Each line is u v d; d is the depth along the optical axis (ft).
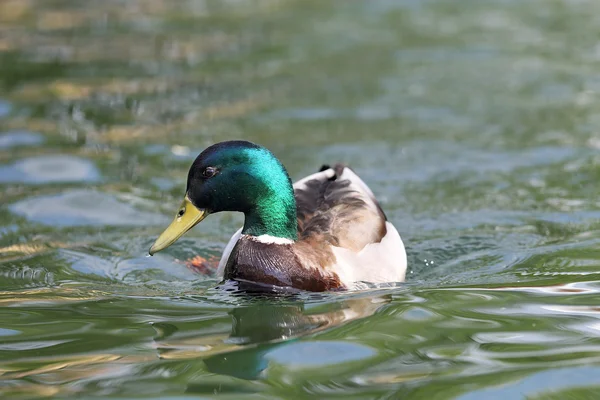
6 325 27.68
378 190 42.88
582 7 78.28
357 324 27.43
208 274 33.73
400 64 63.46
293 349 25.49
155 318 28.32
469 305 29.01
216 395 22.48
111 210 40.24
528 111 53.57
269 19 76.48
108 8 79.66
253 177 31.09
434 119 52.65
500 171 44.83
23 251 35.45
